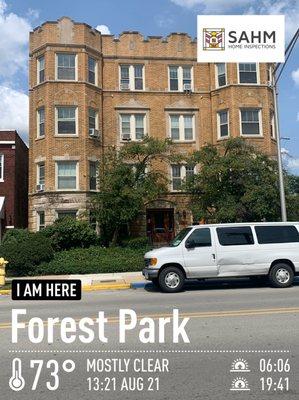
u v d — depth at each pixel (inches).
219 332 299.9
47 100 1005.8
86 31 1048.2
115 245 916.0
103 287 580.4
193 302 437.1
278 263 544.1
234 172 820.6
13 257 700.7
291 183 846.5
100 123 1058.1
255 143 1059.3
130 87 1097.4
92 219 970.7
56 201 979.9
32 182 1021.8
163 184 932.0
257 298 454.6
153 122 1095.6
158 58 1113.4
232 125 1062.4
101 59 1084.5
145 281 612.7
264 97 1080.8
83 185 995.9
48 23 1027.3
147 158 965.2
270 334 292.2
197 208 872.9
